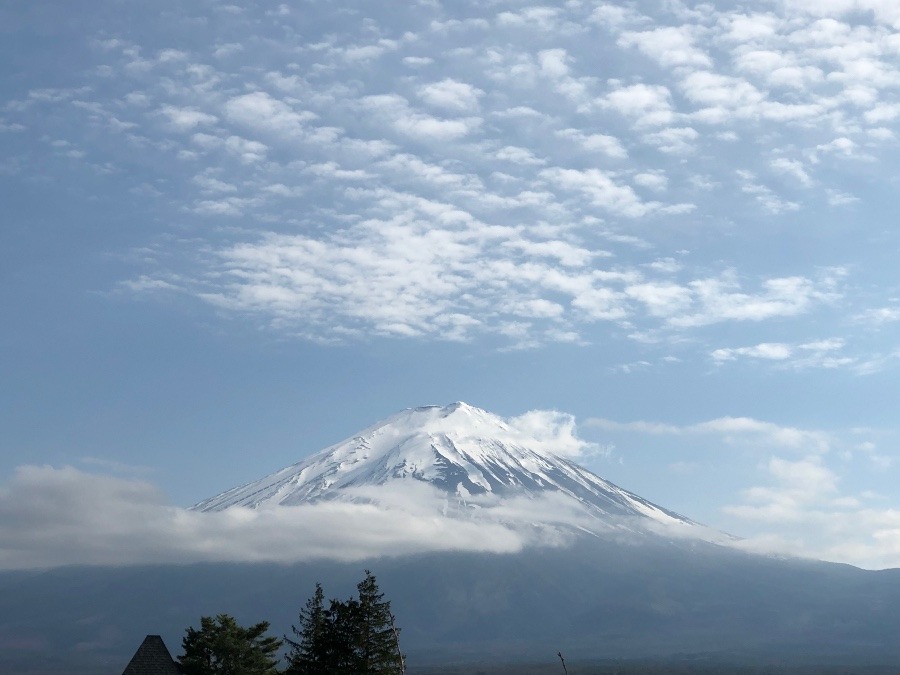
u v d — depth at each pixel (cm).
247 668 9300
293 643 10469
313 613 10662
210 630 9394
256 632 9556
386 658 9044
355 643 9075
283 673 9794
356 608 9175
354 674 8975
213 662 9312
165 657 9106
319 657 9312
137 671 8931
